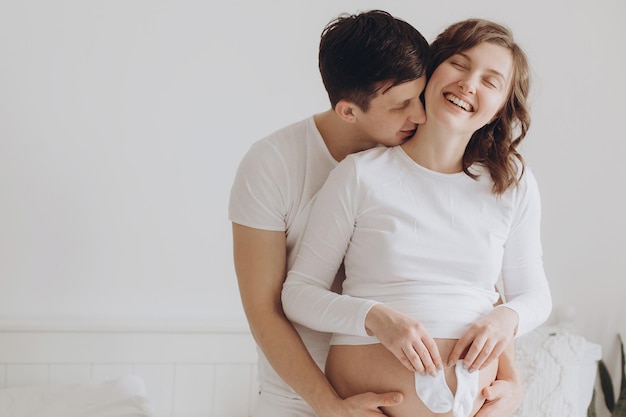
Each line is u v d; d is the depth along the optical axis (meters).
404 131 1.63
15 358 2.80
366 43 1.51
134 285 2.91
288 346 1.61
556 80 3.18
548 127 3.19
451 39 1.58
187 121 2.91
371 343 1.53
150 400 2.68
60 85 2.81
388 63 1.50
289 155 1.69
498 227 1.62
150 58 2.86
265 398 1.79
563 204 3.23
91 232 2.87
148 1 2.85
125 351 2.87
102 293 2.89
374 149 1.64
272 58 2.95
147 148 2.89
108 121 2.85
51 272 2.85
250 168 1.68
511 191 1.63
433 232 1.57
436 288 1.56
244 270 1.67
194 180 2.93
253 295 1.66
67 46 2.80
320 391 1.56
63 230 2.85
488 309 1.60
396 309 1.54
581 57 3.19
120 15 2.83
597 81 3.22
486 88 1.53
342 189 1.58
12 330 2.78
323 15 2.97
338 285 1.74
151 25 2.86
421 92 1.57
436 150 1.58
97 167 2.86
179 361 2.91
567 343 2.76
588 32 3.19
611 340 3.28
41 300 2.85
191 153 2.92
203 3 2.89
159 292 2.93
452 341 1.51
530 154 3.18
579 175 3.23
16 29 2.77
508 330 1.53
